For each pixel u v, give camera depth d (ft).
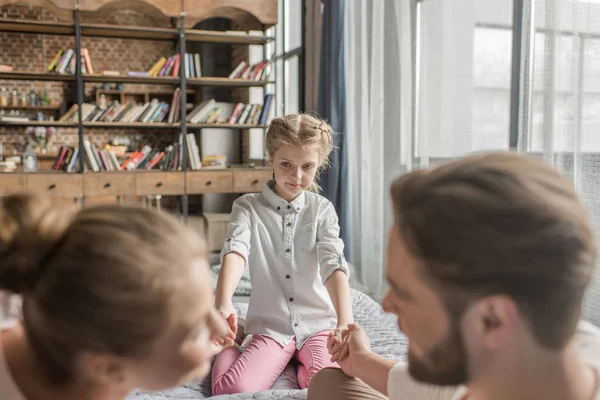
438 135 9.46
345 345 2.85
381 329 5.77
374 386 2.63
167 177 13.97
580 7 6.48
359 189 12.42
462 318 1.25
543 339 1.24
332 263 4.73
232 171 14.43
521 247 1.16
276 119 5.13
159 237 1.60
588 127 6.46
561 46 6.79
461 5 8.81
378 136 11.27
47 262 1.55
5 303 1.70
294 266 5.03
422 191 1.29
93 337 1.50
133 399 3.96
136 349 1.54
